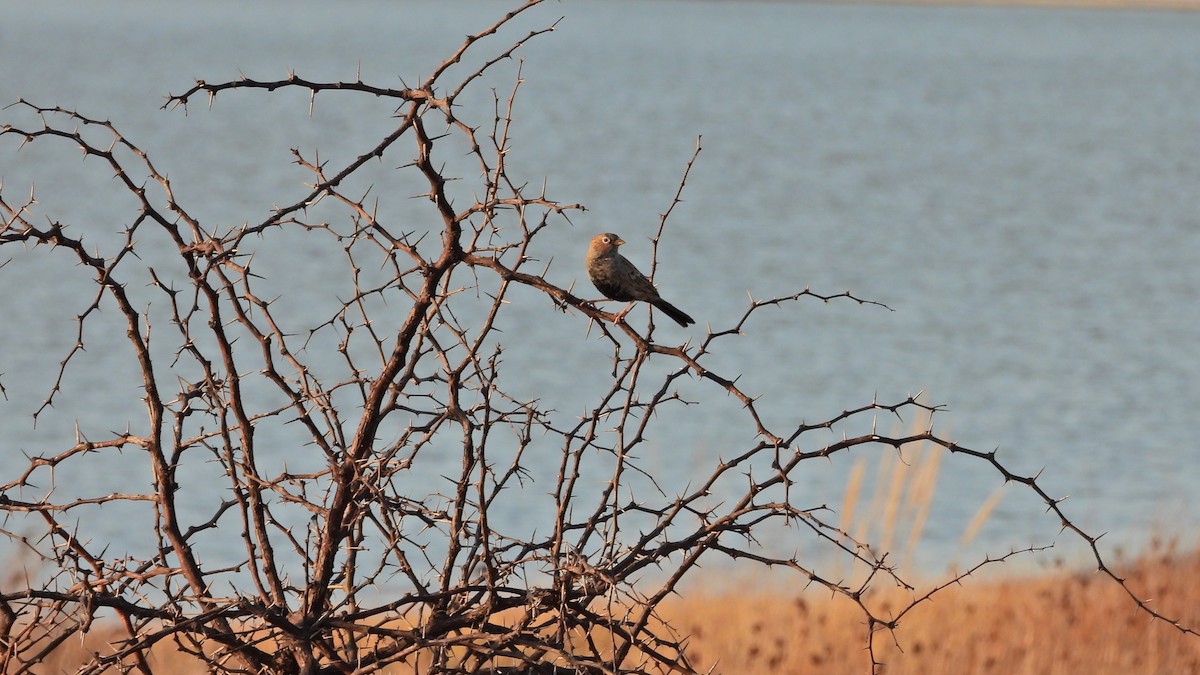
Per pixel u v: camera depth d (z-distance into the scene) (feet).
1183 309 167.12
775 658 37.22
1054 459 97.55
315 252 203.82
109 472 88.38
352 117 490.08
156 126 416.67
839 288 181.47
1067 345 145.07
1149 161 363.76
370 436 15.03
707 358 134.51
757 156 375.25
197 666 33.50
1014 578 53.93
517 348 134.21
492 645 13.91
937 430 104.53
